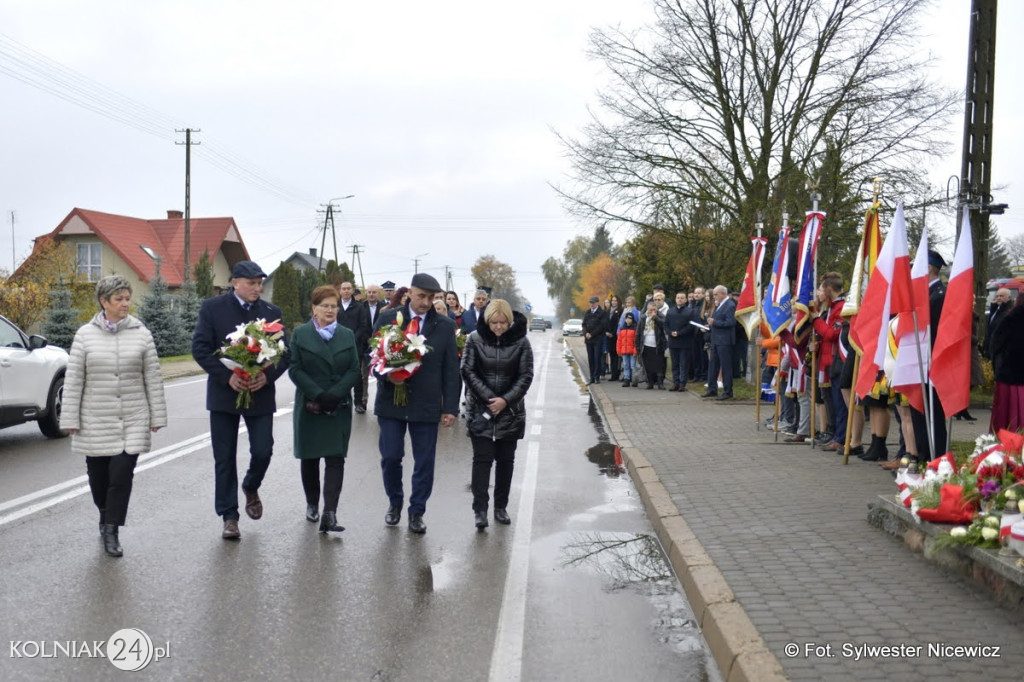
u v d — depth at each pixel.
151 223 57.25
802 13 22.42
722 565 5.58
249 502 6.99
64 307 27.52
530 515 7.55
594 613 5.12
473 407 7.17
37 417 11.10
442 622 4.93
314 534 6.78
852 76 22.14
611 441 11.91
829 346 10.16
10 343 10.93
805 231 10.63
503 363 7.09
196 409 14.87
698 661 4.44
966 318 6.79
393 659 4.41
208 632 4.74
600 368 20.52
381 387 6.99
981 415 13.50
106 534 6.18
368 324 13.95
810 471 8.82
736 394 16.94
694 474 8.71
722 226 23.33
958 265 6.86
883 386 8.72
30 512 7.35
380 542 6.58
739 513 7.02
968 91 12.81
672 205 22.97
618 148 23.52
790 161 22.23
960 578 5.29
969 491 5.53
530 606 5.23
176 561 6.00
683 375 18.11
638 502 8.12
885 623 4.53
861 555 5.80
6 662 4.33
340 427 6.85
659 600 5.38
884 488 7.95
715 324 16.09
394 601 5.27
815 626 4.49
